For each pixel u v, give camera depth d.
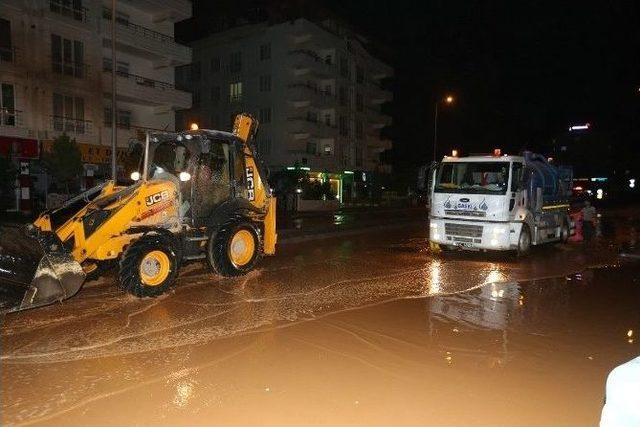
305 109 51.50
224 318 7.14
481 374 5.18
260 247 10.60
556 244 16.47
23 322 6.89
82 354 5.68
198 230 9.51
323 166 51.53
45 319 7.04
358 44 57.66
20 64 26.94
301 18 48.38
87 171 30.12
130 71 34.62
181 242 9.27
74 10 29.62
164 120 36.72
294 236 17.52
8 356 5.61
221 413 4.30
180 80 54.94
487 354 5.76
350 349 5.89
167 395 4.64
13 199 25.42
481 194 12.90
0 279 6.79
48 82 28.27
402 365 5.41
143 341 6.12
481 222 12.89
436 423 4.16
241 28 51.19
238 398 4.59
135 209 8.43
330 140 53.56
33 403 4.46
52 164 25.38
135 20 34.84
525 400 4.59
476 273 10.91
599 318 7.32
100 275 9.13
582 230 17.69
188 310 7.55
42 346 5.93
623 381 2.67
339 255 13.55
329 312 7.51
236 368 5.29
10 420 4.16
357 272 10.85
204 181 9.66
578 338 6.38
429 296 8.63
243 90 50.81
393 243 16.56
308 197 42.97
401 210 42.25
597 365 5.45
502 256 13.54
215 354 5.69
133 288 8.04
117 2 33.31
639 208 42.16
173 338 6.24
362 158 59.25
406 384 4.91
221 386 4.84
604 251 14.75
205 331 6.53
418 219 27.67
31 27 27.38
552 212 15.29
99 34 31.02
